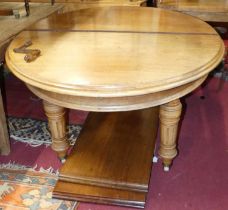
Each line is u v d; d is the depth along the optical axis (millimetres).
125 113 1900
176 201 1363
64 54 1185
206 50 1194
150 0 2447
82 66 1081
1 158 1649
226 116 1986
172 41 1293
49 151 1695
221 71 2367
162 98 1074
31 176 1514
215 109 2064
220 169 1546
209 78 2461
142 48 1229
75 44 1286
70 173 1448
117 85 956
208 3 2049
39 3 2201
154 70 1044
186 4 2014
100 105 1045
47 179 1491
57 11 2051
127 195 1348
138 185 1379
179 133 1822
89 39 1343
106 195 1352
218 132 1832
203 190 1419
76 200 1355
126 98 1024
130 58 1138
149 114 1892
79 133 1774
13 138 1808
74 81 984
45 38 1363
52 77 1014
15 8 1969
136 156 1551
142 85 961
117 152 1579
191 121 1937
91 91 955
